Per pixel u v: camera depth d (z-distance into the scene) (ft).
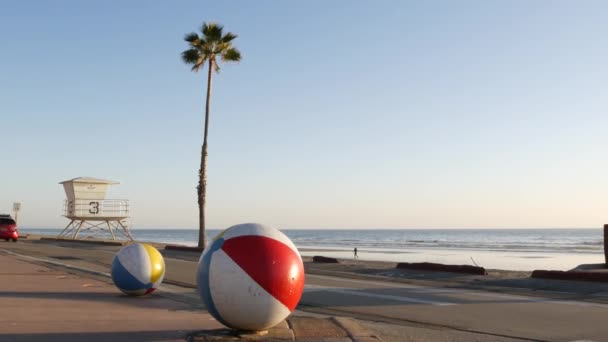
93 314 28.99
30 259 69.46
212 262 21.72
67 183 141.69
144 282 35.96
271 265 21.59
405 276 58.39
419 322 30.76
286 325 25.45
